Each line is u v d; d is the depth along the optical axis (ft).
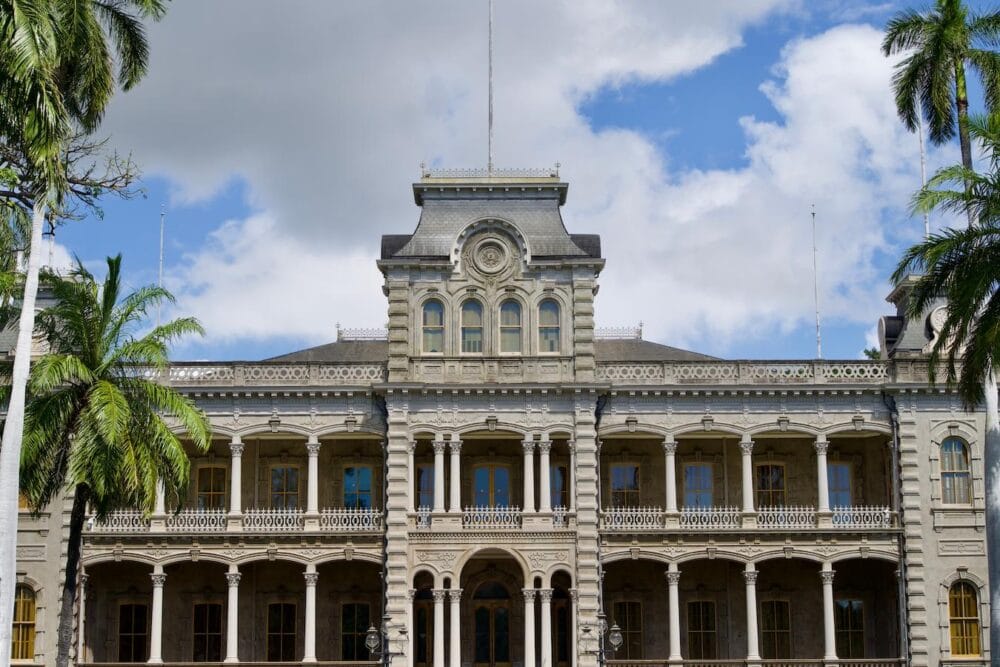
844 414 232.73
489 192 235.81
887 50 202.80
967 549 228.22
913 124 203.72
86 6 153.69
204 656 234.79
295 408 229.86
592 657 219.00
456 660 219.41
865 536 228.84
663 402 231.50
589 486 224.53
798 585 239.30
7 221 157.38
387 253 232.73
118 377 164.25
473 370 227.81
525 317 229.25
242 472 238.07
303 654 235.61
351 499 238.48
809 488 240.73
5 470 137.39
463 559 222.48
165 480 166.71
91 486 157.99
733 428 231.09
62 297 162.91
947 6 196.24
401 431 225.97
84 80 157.99
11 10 128.06
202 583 237.04
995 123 155.22
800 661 224.94
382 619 223.92
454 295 230.07
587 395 226.99
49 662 222.07
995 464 162.81
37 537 225.76
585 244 233.76
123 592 235.81
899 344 235.61
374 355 252.42
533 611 221.25
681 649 237.25
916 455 230.48
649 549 226.58
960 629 227.20
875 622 240.53
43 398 160.56
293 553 225.35
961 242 157.69
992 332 155.12
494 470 237.86
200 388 228.02
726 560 238.27
